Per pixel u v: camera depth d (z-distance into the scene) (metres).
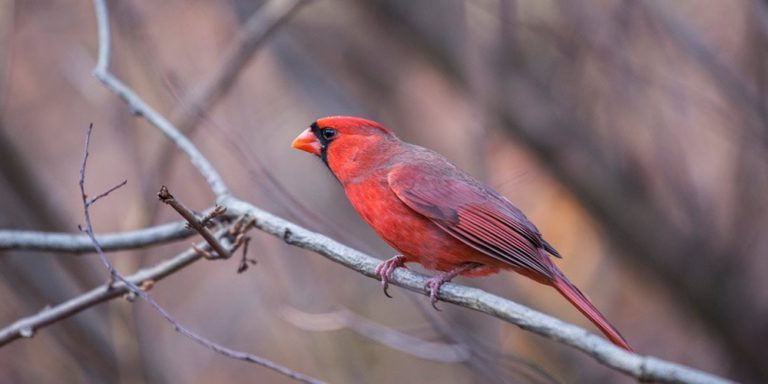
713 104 11.52
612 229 12.73
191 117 11.02
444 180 7.91
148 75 12.15
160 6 13.37
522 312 6.04
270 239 12.80
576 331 5.63
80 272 12.02
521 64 12.33
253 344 14.06
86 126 14.30
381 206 8.00
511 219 7.78
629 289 13.95
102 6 9.24
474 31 12.09
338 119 8.41
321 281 12.87
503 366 10.24
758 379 12.90
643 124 12.34
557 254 8.05
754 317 12.74
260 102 14.00
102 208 14.12
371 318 13.14
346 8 13.18
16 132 13.04
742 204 12.55
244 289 14.25
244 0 12.94
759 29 10.77
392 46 13.20
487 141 11.62
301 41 13.29
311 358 13.62
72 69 12.59
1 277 12.30
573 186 12.61
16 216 11.77
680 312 13.10
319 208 13.54
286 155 13.89
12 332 7.73
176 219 13.31
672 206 12.88
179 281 14.16
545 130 12.30
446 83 13.19
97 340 11.95
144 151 12.37
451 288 7.01
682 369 5.09
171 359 13.46
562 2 11.83
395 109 13.59
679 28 11.36
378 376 13.27
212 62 13.27
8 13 12.54
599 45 11.74
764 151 11.64
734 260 12.62
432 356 11.06
